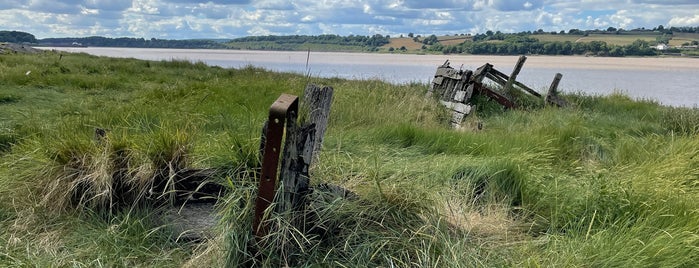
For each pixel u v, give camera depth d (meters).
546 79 30.05
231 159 4.02
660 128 9.21
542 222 4.21
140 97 9.52
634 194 4.27
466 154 5.89
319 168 4.09
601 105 12.33
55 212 3.87
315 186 3.63
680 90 24.19
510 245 3.67
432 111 9.37
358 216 3.60
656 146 6.44
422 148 6.15
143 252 3.50
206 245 3.44
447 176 4.85
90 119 6.40
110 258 3.39
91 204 3.91
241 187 3.46
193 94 9.37
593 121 9.47
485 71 11.47
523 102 11.50
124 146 4.07
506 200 4.54
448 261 3.26
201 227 3.75
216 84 10.88
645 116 10.90
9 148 5.69
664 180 4.76
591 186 4.46
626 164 5.98
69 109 8.09
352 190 3.86
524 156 5.44
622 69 52.03
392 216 3.65
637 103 12.77
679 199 4.29
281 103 3.10
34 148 4.39
